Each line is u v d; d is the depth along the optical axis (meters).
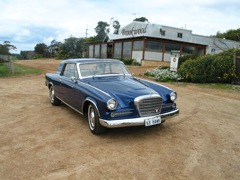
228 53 13.55
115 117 4.27
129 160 3.73
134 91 4.63
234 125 5.68
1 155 3.84
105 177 3.24
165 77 13.74
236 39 45.03
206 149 4.22
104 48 35.19
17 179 3.18
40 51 62.84
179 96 9.19
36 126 5.25
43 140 4.46
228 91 10.49
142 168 3.50
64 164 3.57
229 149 4.25
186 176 3.32
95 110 4.53
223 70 12.65
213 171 3.48
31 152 3.95
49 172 3.35
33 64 29.25
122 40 30.80
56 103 7.02
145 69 21.00
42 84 11.56
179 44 29.67
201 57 13.82
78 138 4.57
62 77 6.38
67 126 5.27
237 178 3.31
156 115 4.62
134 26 28.58
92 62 5.82
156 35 27.25
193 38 30.64
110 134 4.81
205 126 5.52
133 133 4.90
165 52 28.53
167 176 3.30
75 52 46.84
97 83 5.12
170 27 28.25
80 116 6.06
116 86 4.89
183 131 5.12
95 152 3.98
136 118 4.35
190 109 7.15
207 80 12.91
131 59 28.58
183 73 13.59
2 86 10.71
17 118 5.81
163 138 4.67
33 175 3.28
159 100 4.66
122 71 6.12
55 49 60.41
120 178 3.22
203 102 8.22
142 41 27.16
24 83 11.84
